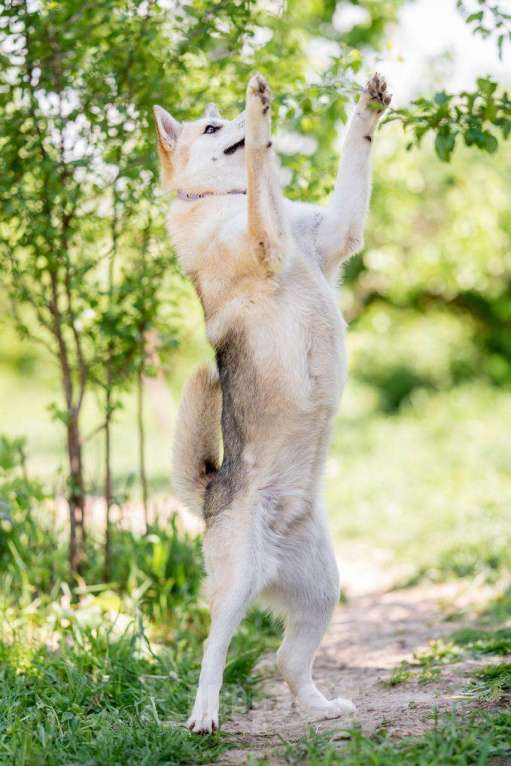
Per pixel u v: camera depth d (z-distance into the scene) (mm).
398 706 7648
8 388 42938
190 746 6727
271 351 7617
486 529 15680
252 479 7543
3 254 10914
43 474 21297
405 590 13711
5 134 10312
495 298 33562
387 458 24156
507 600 11891
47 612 10258
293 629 7887
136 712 7660
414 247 29484
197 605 10977
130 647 9023
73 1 9906
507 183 27438
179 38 10430
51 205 10422
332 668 10000
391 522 17906
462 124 8844
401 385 34125
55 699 7727
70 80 10383
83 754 6594
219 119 8852
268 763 6414
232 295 7855
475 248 27922
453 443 24641
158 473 22984
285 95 9844
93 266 10703
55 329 11219
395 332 35062
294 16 12766
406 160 25031
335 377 7770
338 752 6367
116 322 10812
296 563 7797
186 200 8641
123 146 10820
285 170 12242
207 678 7059
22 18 9812
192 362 23422
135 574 11180
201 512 7910
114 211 10664
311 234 8250
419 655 9734
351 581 14633
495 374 34250
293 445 7648
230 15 9961
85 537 11555
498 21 8695
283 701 8656
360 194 8211
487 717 6629
